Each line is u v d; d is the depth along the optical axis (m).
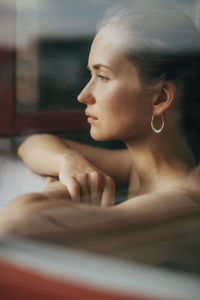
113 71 1.05
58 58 1.24
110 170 1.24
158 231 0.73
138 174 1.14
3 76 1.30
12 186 1.03
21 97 1.31
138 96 1.07
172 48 1.03
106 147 1.32
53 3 1.11
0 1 1.18
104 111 1.10
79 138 1.37
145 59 1.03
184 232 0.74
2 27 1.19
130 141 1.11
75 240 0.68
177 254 0.64
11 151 1.26
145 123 1.08
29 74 1.29
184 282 0.55
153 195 0.95
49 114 1.34
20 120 1.33
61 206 0.85
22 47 1.25
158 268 0.59
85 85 1.22
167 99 1.07
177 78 1.06
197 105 1.10
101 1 1.05
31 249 0.64
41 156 1.20
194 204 0.90
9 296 0.59
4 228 0.72
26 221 0.76
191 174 1.06
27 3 1.15
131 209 0.86
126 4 1.05
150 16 1.03
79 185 1.06
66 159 1.16
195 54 1.05
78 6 1.09
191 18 1.05
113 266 0.59
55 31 1.16
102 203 1.04
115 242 0.68
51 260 0.60
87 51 1.12
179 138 1.10
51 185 1.06
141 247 0.67
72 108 1.36
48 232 0.71
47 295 0.56
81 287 0.55
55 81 1.29
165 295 0.52
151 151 1.10
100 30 1.07
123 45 1.03
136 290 0.53
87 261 0.60
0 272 0.60
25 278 0.58
